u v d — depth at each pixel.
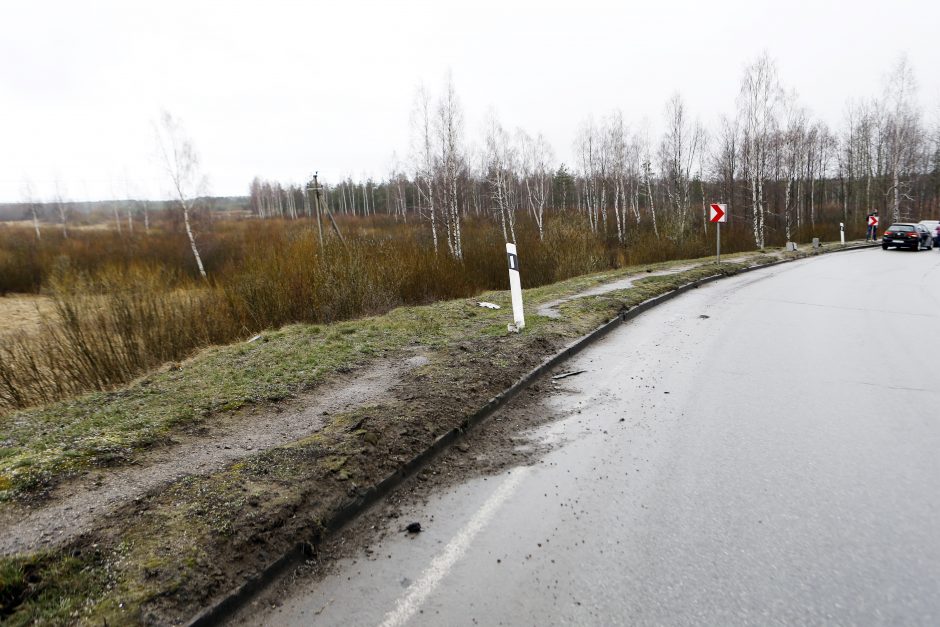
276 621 2.44
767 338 8.12
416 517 3.31
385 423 4.29
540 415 5.04
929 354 7.01
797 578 2.66
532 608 2.49
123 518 2.97
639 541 3.01
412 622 2.41
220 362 6.57
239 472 3.49
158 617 2.31
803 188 45.12
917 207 55.75
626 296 11.38
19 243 28.83
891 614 2.41
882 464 3.88
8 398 6.53
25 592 2.42
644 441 4.38
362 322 8.82
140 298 8.66
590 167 45.38
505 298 11.43
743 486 3.61
